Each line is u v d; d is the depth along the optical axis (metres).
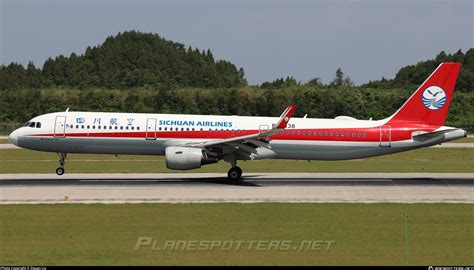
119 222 74.00
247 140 105.00
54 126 112.88
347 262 57.97
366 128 116.00
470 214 80.31
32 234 68.00
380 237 67.62
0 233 68.38
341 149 115.50
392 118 118.00
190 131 112.50
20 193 95.25
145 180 113.06
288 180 114.62
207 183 108.75
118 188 101.25
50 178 115.69
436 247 63.56
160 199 90.06
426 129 116.81
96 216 77.38
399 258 59.44
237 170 111.38
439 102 117.56
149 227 71.38
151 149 113.06
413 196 95.06
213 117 114.69
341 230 70.69
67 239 65.81
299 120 115.94
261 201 89.06
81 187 102.38
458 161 161.62
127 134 112.25
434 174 127.62
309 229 70.94
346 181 113.56
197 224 73.06
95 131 112.31
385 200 91.06
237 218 76.56
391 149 116.75
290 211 81.38
